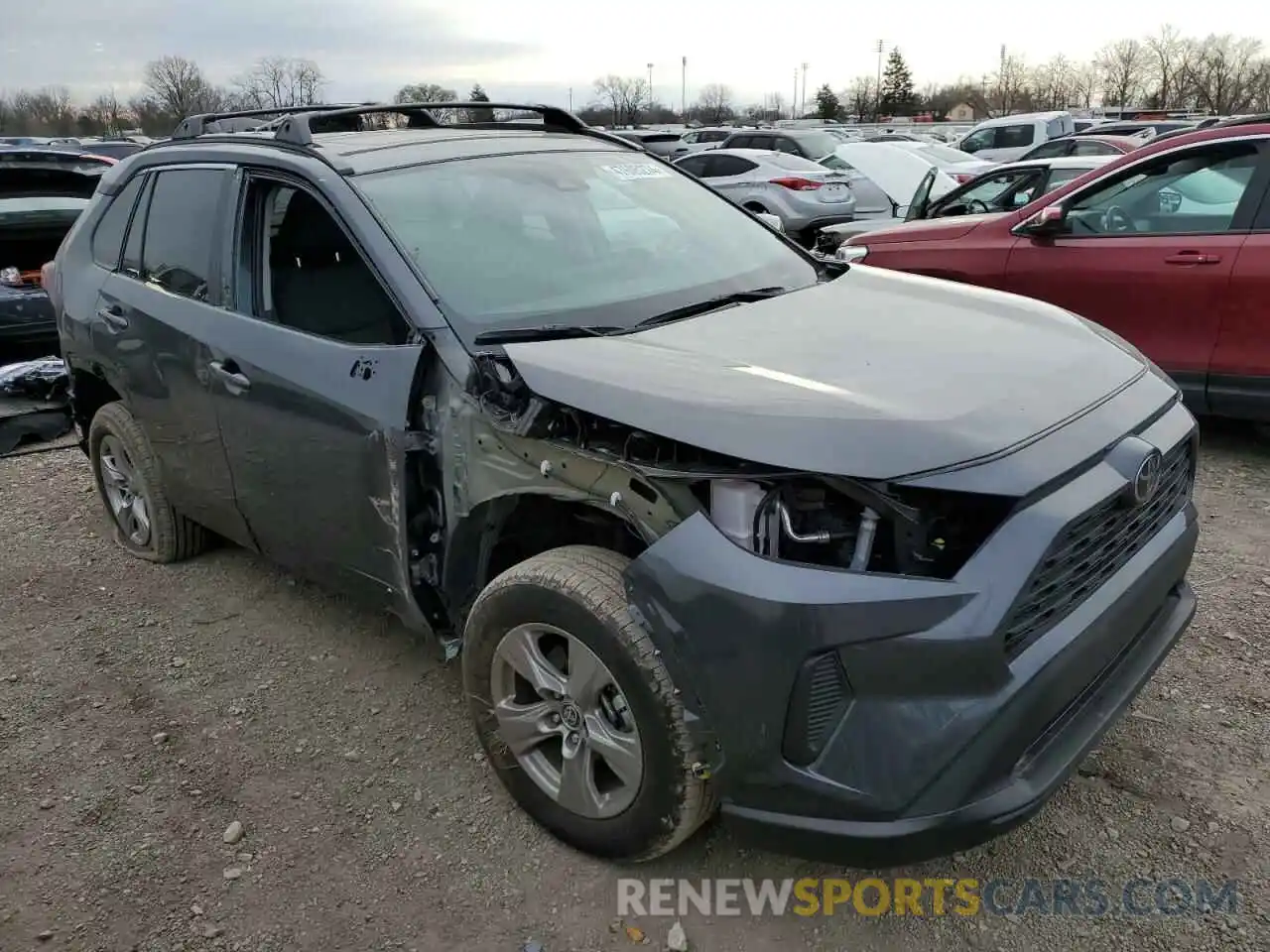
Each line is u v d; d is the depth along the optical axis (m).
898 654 2.08
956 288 3.50
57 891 2.69
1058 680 2.21
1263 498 4.89
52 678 3.70
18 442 6.33
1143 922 2.45
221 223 3.60
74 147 22.59
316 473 3.19
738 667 2.18
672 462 2.35
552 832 2.77
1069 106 73.56
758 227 4.04
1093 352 2.85
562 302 3.11
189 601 4.24
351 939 2.50
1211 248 5.25
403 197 3.25
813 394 2.37
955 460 2.16
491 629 2.71
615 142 4.22
